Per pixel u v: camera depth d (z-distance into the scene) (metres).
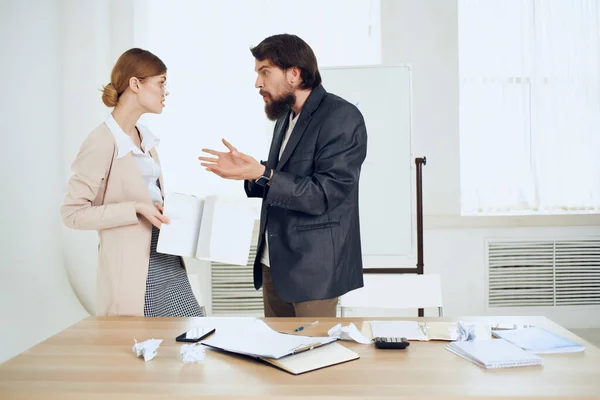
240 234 1.82
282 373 1.28
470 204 3.98
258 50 1.94
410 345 1.49
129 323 1.72
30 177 3.52
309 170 1.93
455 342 1.46
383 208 3.43
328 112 1.92
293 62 1.89
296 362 1.33
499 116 3.95
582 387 1.17
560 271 3.99
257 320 1.74
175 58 3.84
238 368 1.32
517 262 3.97
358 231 2.05
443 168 3.88
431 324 1.66
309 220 1.90
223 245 1.79
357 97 3.42
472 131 3.95
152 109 1.93
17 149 3.45
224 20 3.84
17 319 3.42
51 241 3.67
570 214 3.93
